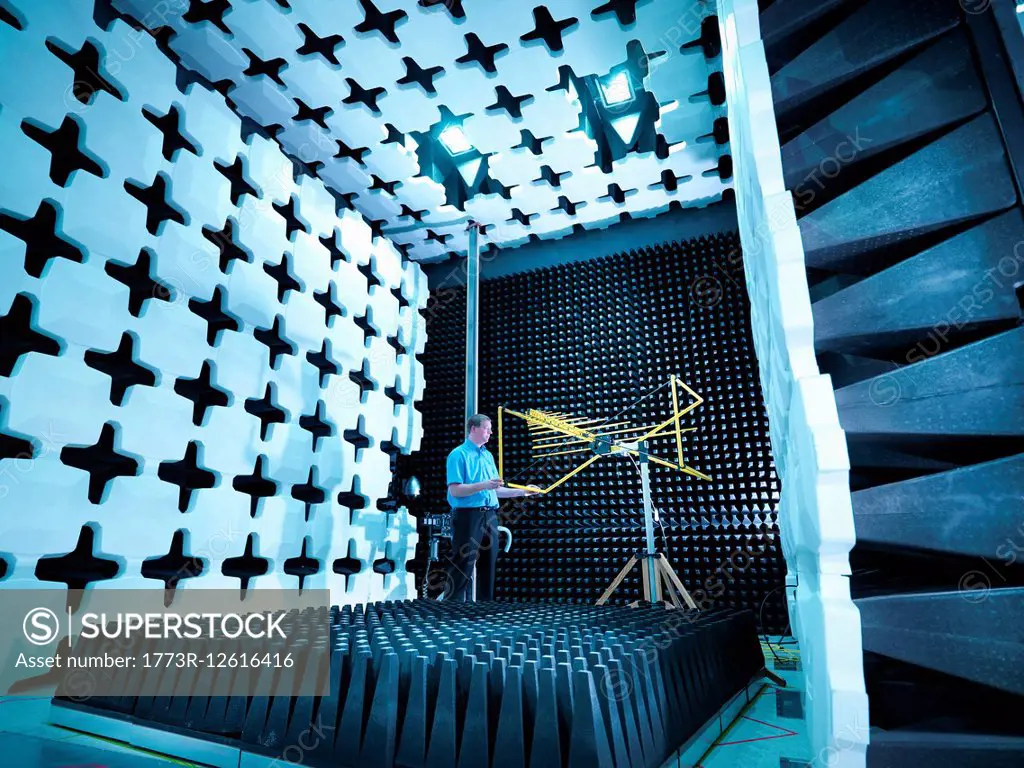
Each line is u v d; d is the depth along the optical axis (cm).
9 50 238
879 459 145
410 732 118
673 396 424
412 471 518
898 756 95
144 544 273
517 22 330
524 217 512
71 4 263
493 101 382
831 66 154
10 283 229
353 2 321
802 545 125
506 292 543
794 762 128
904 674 122
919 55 144
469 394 461
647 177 456
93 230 261
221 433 315
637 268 493
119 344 274
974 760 93
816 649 108
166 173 298
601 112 431
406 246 552
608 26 332
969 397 118
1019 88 131
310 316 386
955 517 110
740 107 165
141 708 149
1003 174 128
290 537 356
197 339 307
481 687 116
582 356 486
